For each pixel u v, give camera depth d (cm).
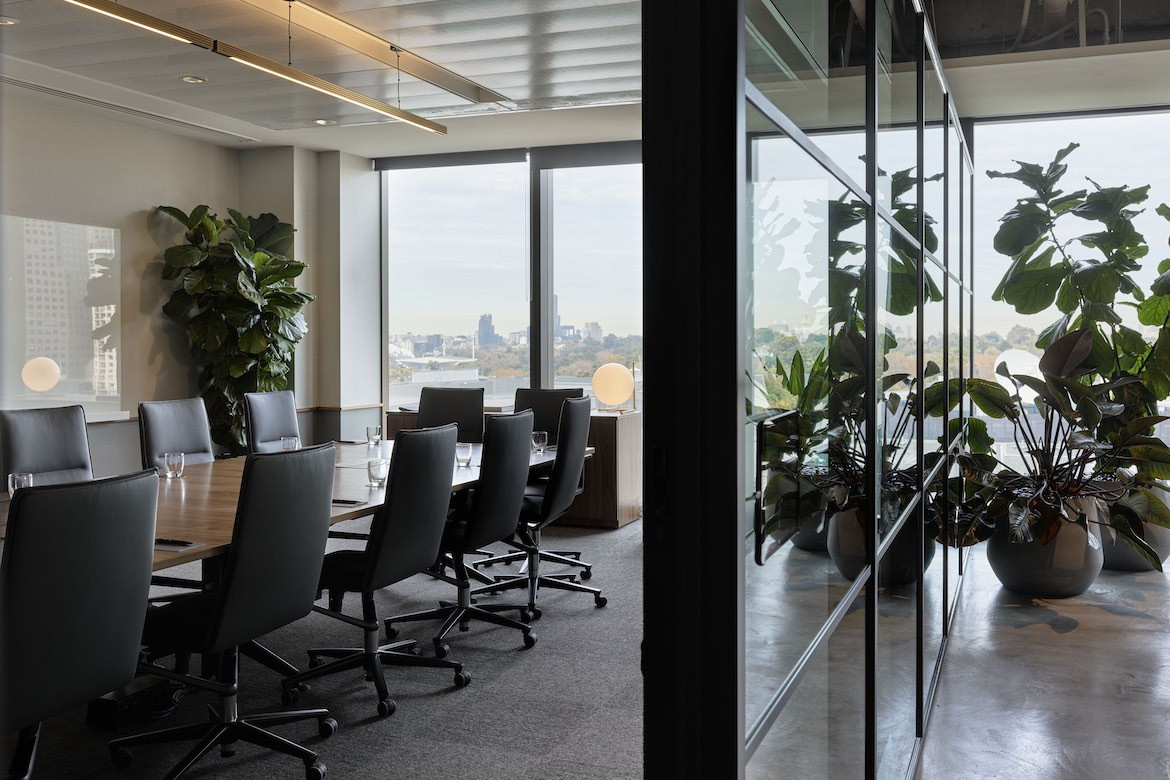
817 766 183
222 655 304
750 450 136
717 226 121
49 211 658
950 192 482
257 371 752
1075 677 402
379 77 593
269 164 818
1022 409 530
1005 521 533
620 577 559
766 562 146
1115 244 557
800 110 168
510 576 527
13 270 634
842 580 206
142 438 471
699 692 125
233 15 488
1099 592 541
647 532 126
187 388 775
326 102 618
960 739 340
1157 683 393
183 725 325
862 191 229
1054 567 521
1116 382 511
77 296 679
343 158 841
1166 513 499
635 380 803
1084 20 520
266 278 750
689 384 123
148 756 314
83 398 684
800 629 170
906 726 309
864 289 233
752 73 135
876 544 238
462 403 621
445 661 379
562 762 307
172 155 759
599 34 509
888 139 270
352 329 858
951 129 496
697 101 121
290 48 538
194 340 737
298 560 301
